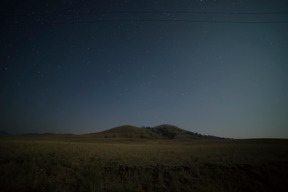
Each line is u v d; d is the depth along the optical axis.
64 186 8.40
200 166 11.26
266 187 8.74
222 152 17.81
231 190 8.25
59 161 12.13
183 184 8.98
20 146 20.25
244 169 10.72
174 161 12.59
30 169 10.16
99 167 10.91
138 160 12.88
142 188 8.50
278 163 11.32
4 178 8.59
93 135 154.62
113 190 7.88
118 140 98.94
